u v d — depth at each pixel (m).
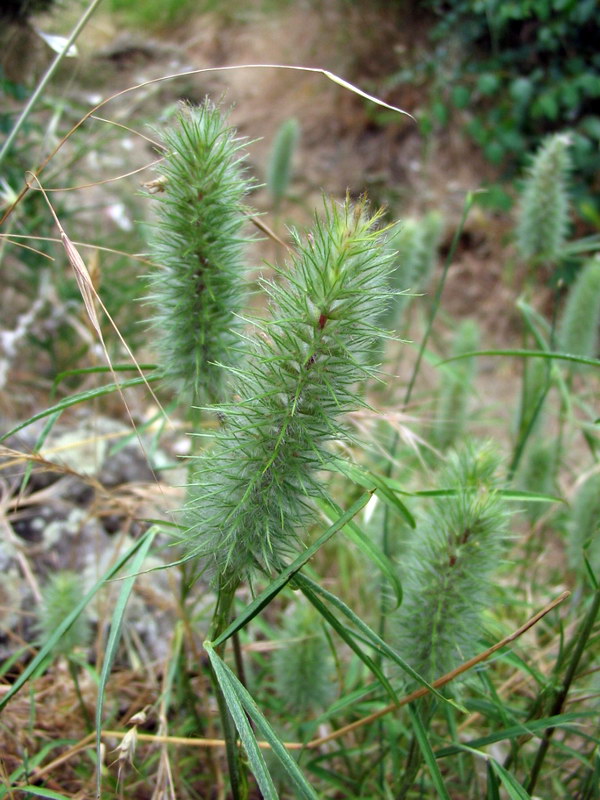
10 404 0.29
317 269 0.10
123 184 0.39
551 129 0.50
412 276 0.26
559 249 0.25
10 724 0.17
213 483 0.11
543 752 0.15
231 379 0.13
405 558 0.15
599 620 0.17
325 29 0.59
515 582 0.26
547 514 0.25
